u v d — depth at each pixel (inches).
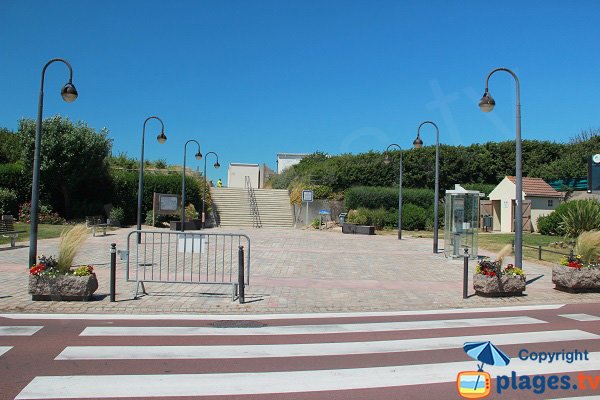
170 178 1374.3
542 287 480.1
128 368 221.8
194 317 334.6
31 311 340.8
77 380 204.5
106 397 186.9
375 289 453.7
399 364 232.7
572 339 282.4
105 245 782.5
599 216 869.8
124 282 452.4
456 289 462.9
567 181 1336.1
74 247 388.8
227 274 512.1
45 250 674.8
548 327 314.5
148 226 1256.8
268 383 205.0
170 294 408.5
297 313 354.6
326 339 279.0
